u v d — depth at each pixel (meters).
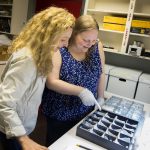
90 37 1.20
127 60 3.56
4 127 0.91
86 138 1.04
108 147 0.98
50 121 1.39
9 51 1.01
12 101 0.88
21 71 0.88
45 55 0.93
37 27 0.94
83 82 1.37
